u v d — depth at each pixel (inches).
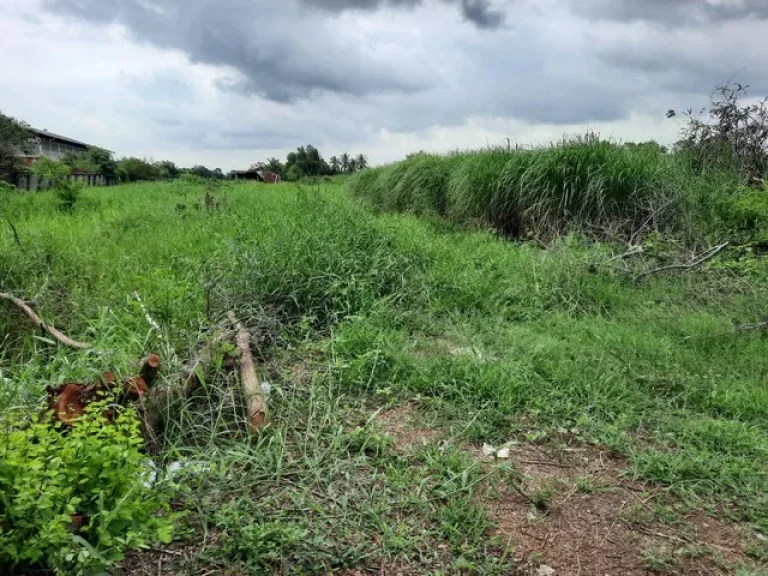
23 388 122.3
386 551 95.7
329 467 115.5
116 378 120.0
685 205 313.9
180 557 91.7
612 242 300.7
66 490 78.7
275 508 103.0
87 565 76.3
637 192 327.0
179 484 101.5
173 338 158.9
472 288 234.4
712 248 265.6
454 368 159.3
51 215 416.8
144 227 353.1
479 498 112.0
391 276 235.9
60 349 146.2
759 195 297.6
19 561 77.1
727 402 150.7
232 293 200.8
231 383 142.9
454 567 93.4
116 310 189.6
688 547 101.2
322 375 155.4
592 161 342.3
